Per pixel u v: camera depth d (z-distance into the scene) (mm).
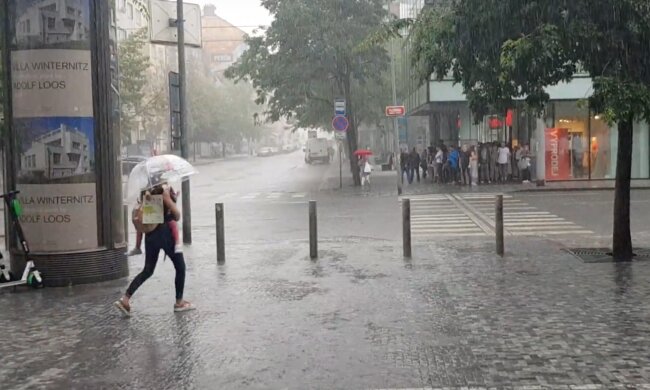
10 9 9672
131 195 7895
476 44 10109
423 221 17844
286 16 30016
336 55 30297
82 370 5949
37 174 9641
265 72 32094
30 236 9688
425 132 60219
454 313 7633
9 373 5922
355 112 38969
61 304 8531
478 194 26000
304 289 9102
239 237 15469
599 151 31406
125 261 10250
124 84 45312
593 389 5199
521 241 13492
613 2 9258
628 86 9109
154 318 7711
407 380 5504
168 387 5480
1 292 9297
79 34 9633
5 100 9867
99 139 9820
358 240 14242
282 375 5699
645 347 6211
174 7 15094
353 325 7219
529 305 7918
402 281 9477
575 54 9852
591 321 7160
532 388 5258
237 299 8586
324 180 38719
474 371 5680
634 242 13000
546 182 30766
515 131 33469
